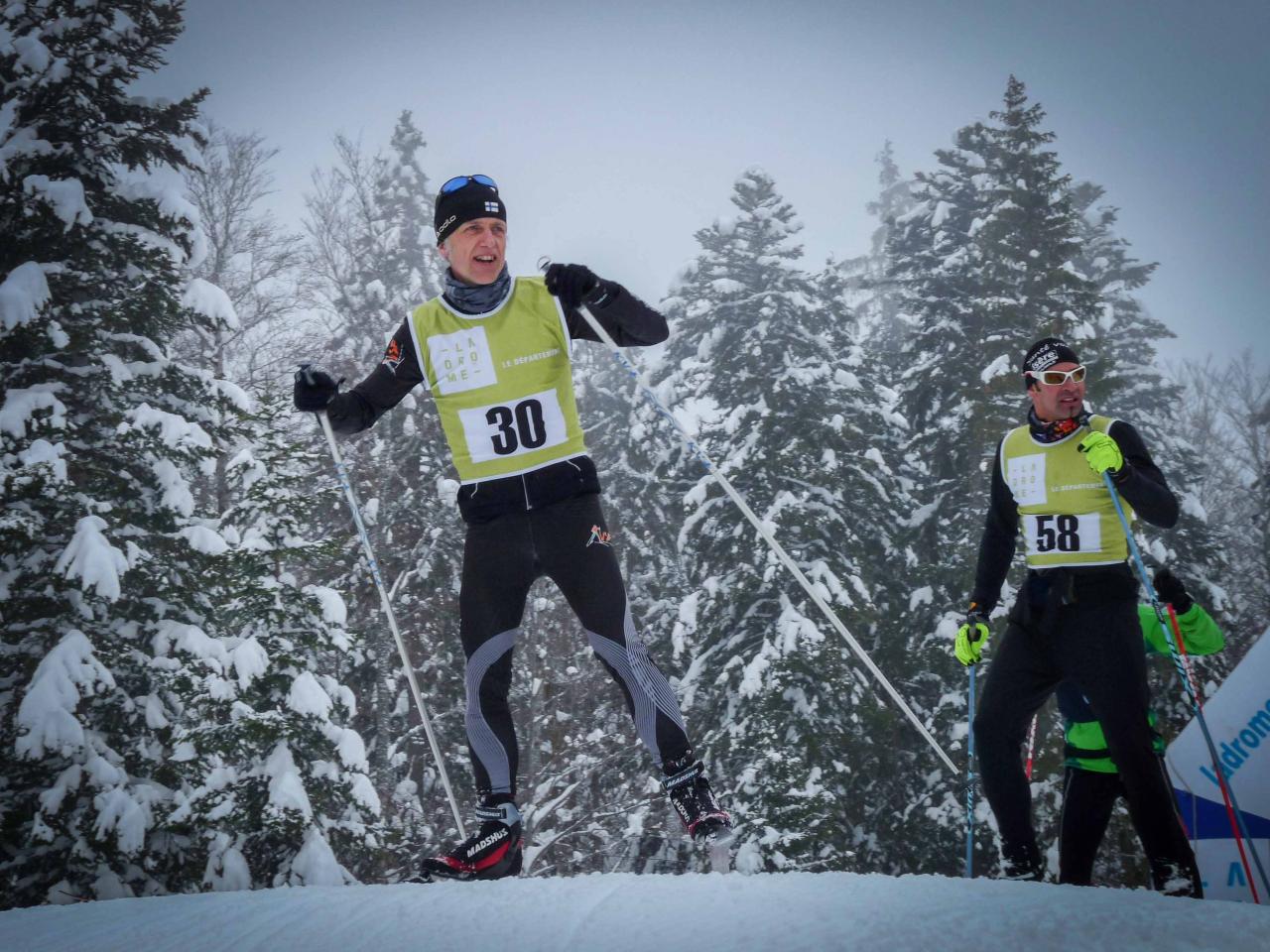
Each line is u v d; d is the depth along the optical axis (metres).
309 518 13.19
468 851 3.37
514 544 3.46
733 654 17.86
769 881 2.45
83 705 10.92
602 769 19.59
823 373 18.86
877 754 17.59
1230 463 33.06
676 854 18.45
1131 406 24.20
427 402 20.25
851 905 2.15
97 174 12.70
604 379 26.97
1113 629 3.89
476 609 3.48
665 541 22.70
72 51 12.82
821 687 16.30
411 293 24.55
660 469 21.19
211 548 11.92
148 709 11.48
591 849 19.33
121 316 12.13
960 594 18.08
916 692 18.98
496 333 3.52
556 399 3.51
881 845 17.91
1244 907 2.08
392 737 19.16
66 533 11.18
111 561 10.55
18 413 11.01
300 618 12.65
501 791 3.42
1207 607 17.61
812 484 18.25
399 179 31.88
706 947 1.93
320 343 23.83
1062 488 4.08
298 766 12.16
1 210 11.84
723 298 21.08
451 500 19.02
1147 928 1.91
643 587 22.31
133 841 10.27
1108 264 33.44
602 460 25.12
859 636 17.66
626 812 19.19
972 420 18.08
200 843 11.48
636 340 3.56
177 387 12.62
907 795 18.48
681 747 3.34
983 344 18.80
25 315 11.04
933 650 17.77
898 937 1.90
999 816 4.10
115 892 10.54
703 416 21.39
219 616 12.45
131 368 12.27
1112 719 3.81
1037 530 4.12
